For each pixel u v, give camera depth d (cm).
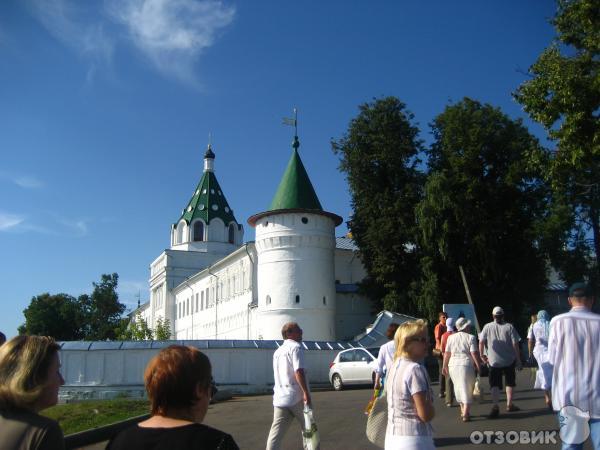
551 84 1870
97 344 2747
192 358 340
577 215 3838
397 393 539
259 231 4188
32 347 375
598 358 600
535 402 1383
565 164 1917
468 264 3566
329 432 1225
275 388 830
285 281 3997
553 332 627
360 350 2489
